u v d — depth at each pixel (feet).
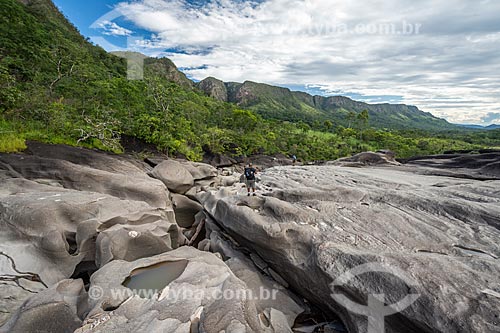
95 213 29.50
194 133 119.85
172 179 55.26
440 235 21.66
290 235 22.99
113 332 14.78
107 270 21.45
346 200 31.01
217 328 14.05
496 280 14.73
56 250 24.21
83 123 69.67
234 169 117.70
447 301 13.56
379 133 206.08
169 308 16.60
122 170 51.31
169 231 32.24
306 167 67.46
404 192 30.81
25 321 16.56
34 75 84.28
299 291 22.38
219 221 31.73
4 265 22.21
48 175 39.37
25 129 55.47
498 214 22.97
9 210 26.73
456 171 55.47
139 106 101.45
